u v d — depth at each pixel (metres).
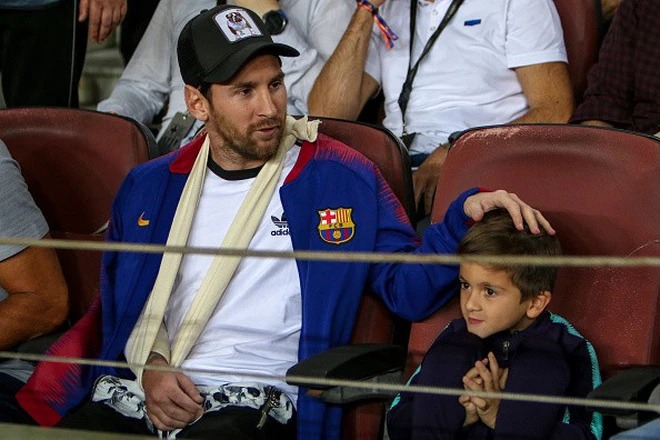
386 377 8.54
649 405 6.93
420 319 8.98
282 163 9.28
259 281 9.02
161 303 9.09
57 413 9.23
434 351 8.38
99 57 17.12
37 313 9.54
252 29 9.04
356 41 12.34
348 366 8.05
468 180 9.12
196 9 13.29
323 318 8.83
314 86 12.48
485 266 8.11
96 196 10.33
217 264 9.01
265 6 12.87
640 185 8.57
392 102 12.52
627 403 6.94
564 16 12.16
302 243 9.03
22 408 9.23
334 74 12.34
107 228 9.77
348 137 9.73
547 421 7.82
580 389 8.09
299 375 7.94
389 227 9.09
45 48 14.14
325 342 8.78
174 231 9.23
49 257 9.70
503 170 9.04
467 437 8.13
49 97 14.34
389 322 9.20
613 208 8.64
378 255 6.74
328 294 8.88
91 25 13.64
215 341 8.99
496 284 8.10
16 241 7.48
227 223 9.23
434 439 8.07
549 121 11.66
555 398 7.04
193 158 9.51
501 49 11.91
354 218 9.07
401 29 12.50
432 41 12.15
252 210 9.11
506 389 7.98
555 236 8.45
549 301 8.49
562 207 8.81
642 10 11.22
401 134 12.34
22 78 14.35
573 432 7.83
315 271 8.93
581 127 8.87
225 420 8.41
